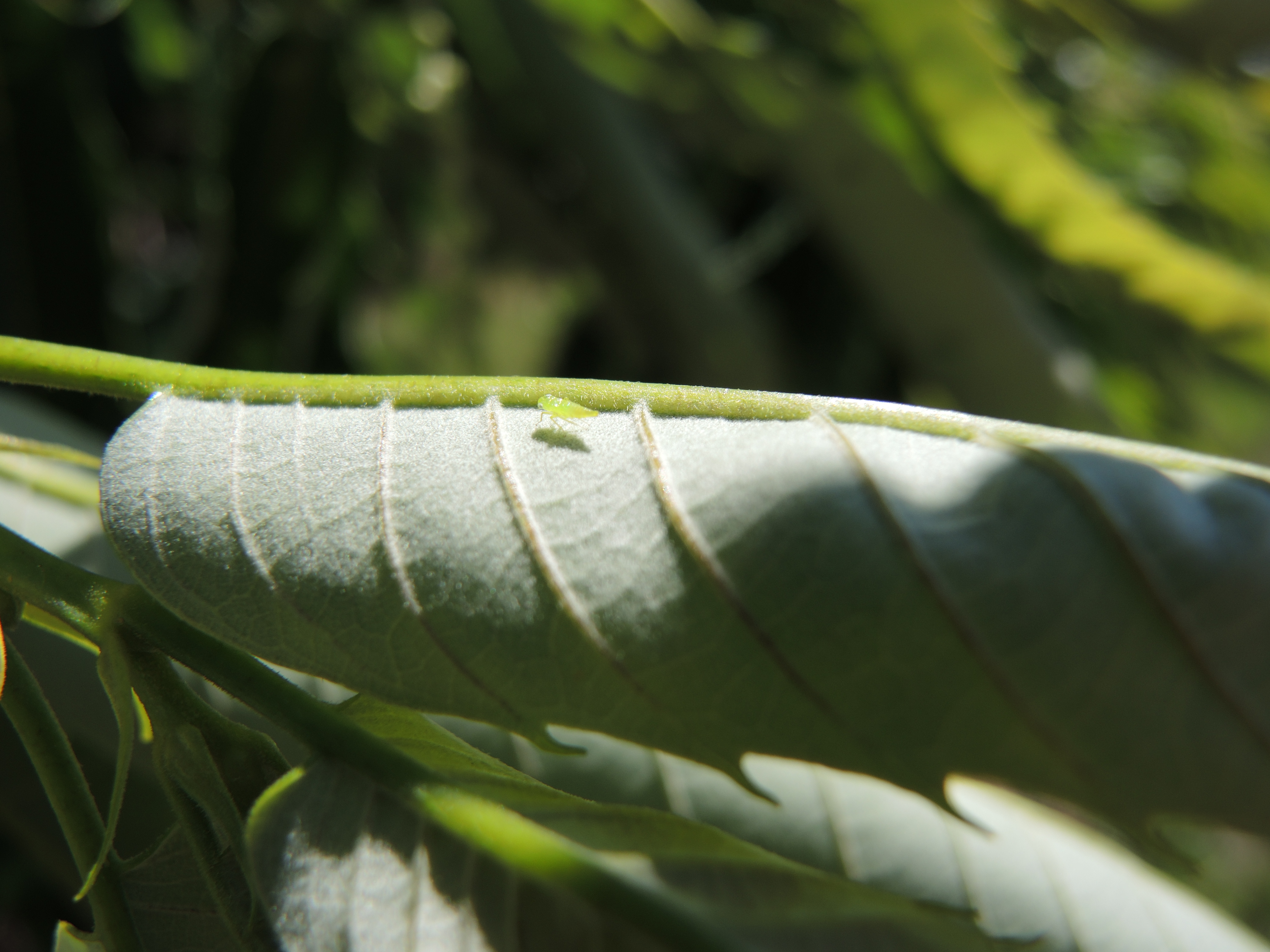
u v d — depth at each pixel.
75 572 0.10
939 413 0.10
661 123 0.30
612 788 0.12
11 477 0.14
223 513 0.10
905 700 0.09
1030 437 0.10
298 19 0.27
